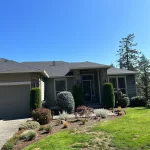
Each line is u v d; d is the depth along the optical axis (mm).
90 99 20281
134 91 20891
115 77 20828
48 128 8750
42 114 11102
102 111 12102
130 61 43594
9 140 7594
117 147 6355
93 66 18719
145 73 40250
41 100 15250
